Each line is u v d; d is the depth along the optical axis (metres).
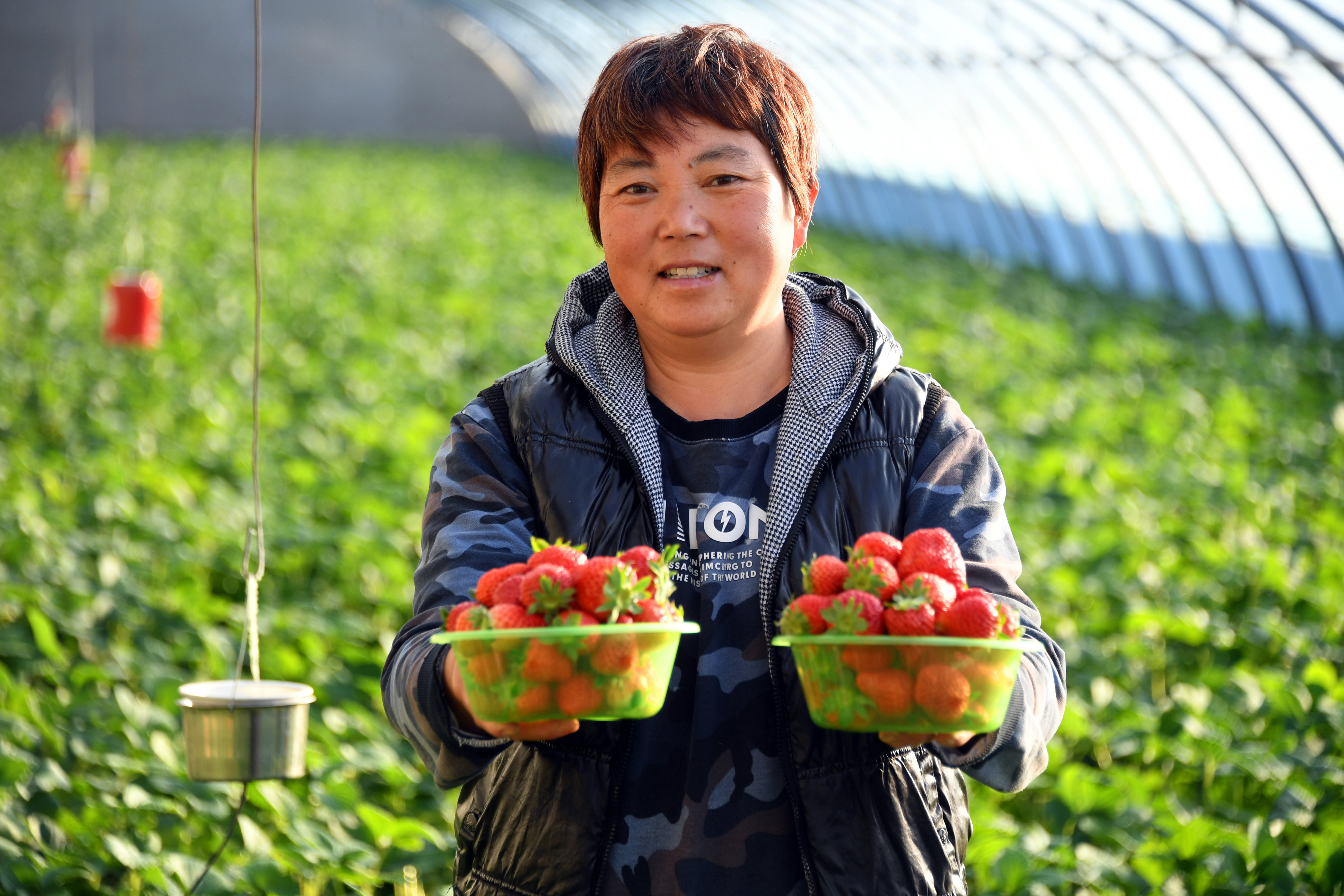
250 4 33.75
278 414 8.94
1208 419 10.55
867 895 1.65
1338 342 14.05
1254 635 5.64
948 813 1.75
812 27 19.94
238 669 2.19
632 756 1.70
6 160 24.39
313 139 33.81
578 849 1.66
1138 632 5.81
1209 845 3.62
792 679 1.69
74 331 11.27
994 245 20.92
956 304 15.36
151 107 33.34
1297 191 13.92
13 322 11.37
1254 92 13.02
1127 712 4.78
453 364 11.31
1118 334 13.85
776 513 1.72
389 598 5.91
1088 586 6.27
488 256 17.34
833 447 1.76
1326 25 11.09
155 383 9.48
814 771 1.67
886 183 23.62
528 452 1.81
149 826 3.67
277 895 3.33
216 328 11.79
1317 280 14.85
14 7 31.97
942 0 15.96
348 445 8.61
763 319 1.79
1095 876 3.56
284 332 12.02
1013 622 1.46
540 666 1.43
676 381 1.85
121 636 5.29
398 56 35.19
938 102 19.22
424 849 3.59
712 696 1.72
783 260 1.75
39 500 6.79
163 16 33.12
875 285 16.31
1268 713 4.87
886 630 1.46
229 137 32.59
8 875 3.21
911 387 1.84
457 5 32.84
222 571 6.06
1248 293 16.03
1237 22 12.09
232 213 19.36
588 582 1.47
